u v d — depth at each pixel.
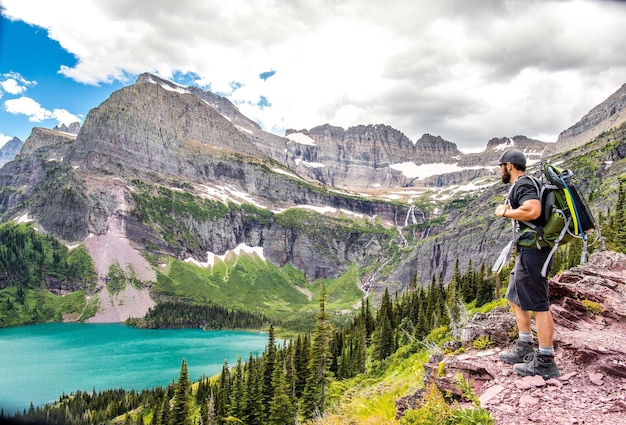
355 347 63.59
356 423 9.80
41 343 175.25
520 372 7.10
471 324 9.48
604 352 7.14
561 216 6.83
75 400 90.31
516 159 7.45
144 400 93.88
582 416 5.71
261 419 50.16
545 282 7.11
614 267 11.89
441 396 6.77
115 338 190.00
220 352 157.50
